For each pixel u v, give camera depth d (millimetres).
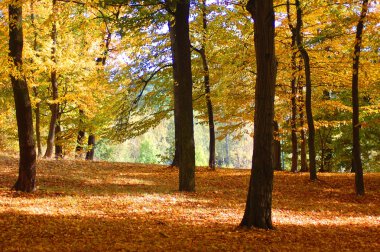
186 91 14703
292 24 19516
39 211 10273
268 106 8945
